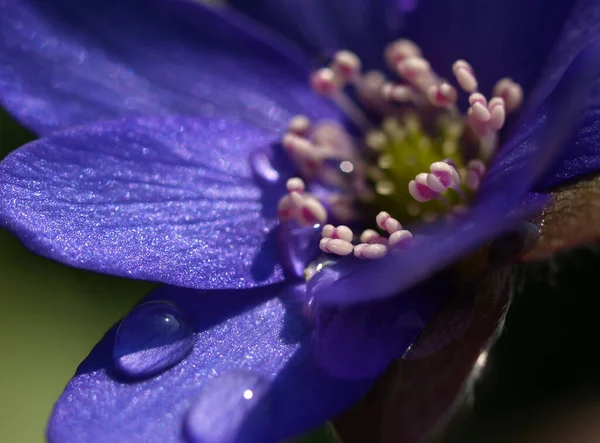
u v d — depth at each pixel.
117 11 0.07
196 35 0.07
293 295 0.06
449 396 0.05
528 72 0.06
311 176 0.07
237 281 0.06
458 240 0.05
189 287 0.06
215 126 0.06
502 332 0.06
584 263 0.06
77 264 0.06
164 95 0.07
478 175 0.06
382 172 0.07
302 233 0.06
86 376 0.06
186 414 0.05
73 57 0.07
